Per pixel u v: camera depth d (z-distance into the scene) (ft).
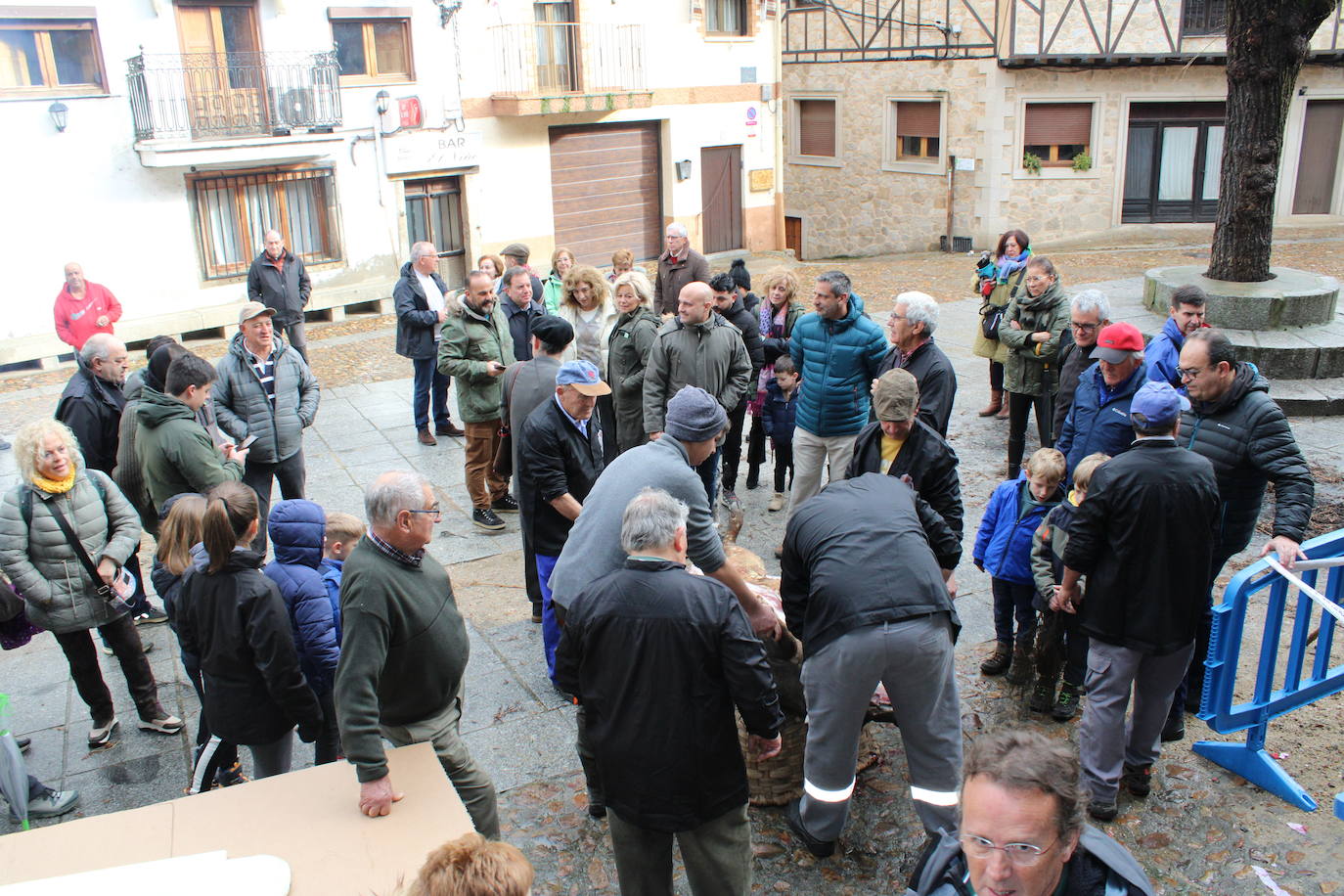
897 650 11.41
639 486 12.48
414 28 50.21
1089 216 65.36
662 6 59.06
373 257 51.55
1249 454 14.47
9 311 42.11
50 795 14.28
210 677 12.35
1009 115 63.87
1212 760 14.70
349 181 50.01
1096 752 13.23
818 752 12.18
